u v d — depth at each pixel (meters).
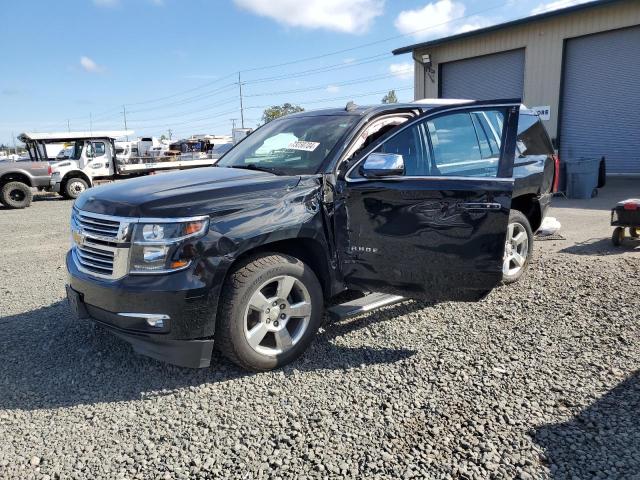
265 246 3.62
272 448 2.75
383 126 4.29
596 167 12.11
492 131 4.55
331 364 3.68
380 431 2.85
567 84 17.31
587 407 2.99
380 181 3.63
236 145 5.11
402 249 3.61
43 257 7.82
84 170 19.88
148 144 39.06
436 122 4.17
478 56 19.52
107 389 3.44
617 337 3.89
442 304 4.73
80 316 3.58
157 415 3.11
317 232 3.68
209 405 3.19
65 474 2.59
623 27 15.56
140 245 3.20
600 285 5.04
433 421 2.92
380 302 4.07
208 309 3.24
